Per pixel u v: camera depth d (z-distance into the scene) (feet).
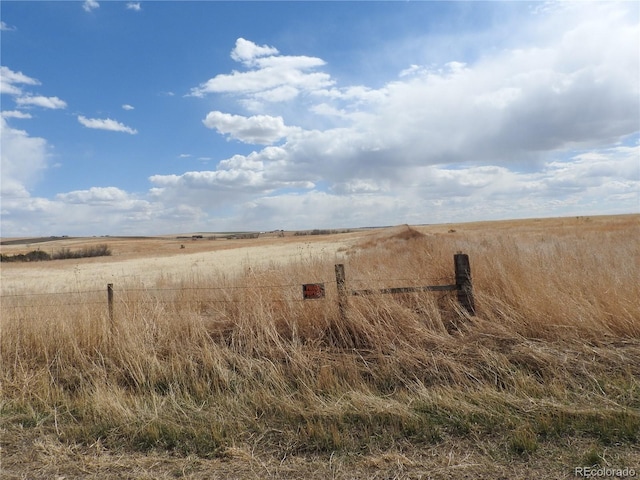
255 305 22.50
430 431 13.15
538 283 22.20
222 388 17.46
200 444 13.28
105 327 21.31
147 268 112.16
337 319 21.56
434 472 11.27
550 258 28.84
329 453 12.53
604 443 11.98
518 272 24.21
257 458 12.50
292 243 204.13
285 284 25.03
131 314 22.62
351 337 21.08
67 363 19.99
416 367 17.42
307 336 21.18
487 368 16.81
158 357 19.98
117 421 14.70
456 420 13.52
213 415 14.97
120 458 12.80
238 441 13.43
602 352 16.97
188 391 17.39
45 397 16.98
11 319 22.30
